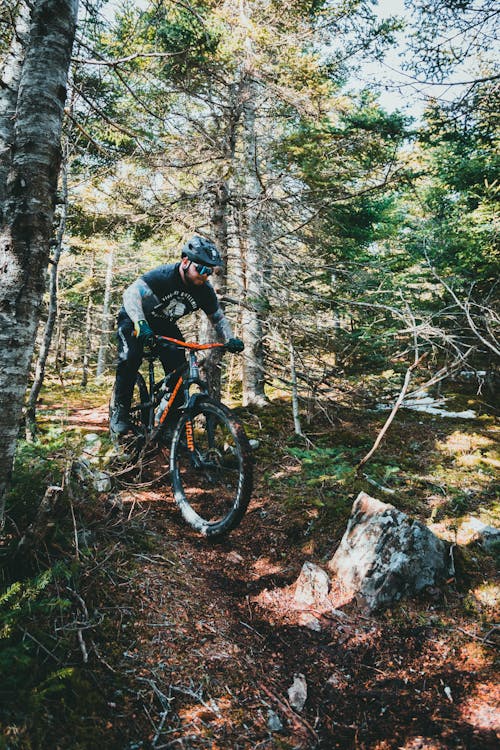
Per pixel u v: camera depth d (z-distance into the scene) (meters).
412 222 12.38
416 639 2.79
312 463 4.41
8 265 2.17
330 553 3.50
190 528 3.78
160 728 2.01
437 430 6.41
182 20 5.24
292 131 7.80
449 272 7.47
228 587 3.18
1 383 2.15
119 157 5.74
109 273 17.61
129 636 2.41
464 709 2.31
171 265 3.57
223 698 2.26
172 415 3.77
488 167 8.40
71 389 11.09
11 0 3.33
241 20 5.66
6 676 1.88
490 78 5.23
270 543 3.69
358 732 2.25
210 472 3.53
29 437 4.55
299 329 6.49
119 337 3.83
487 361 7.85
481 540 3.60
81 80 4.58
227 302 6.53
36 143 2.19
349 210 8.16
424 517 3.97
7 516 2.65
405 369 6.64
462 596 3.09
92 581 2.60
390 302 6.51
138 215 6.61
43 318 10.23
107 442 3.99
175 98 6.30
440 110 5.79
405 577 3.06
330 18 6.98
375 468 4.82
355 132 6.66
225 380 10.60
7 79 3.66
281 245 7.39
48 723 1.82
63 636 2.21
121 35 4.83
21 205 2.17
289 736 2.17
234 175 6.54
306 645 2.75
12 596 2.15
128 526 3.30
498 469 5.07
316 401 6.68
